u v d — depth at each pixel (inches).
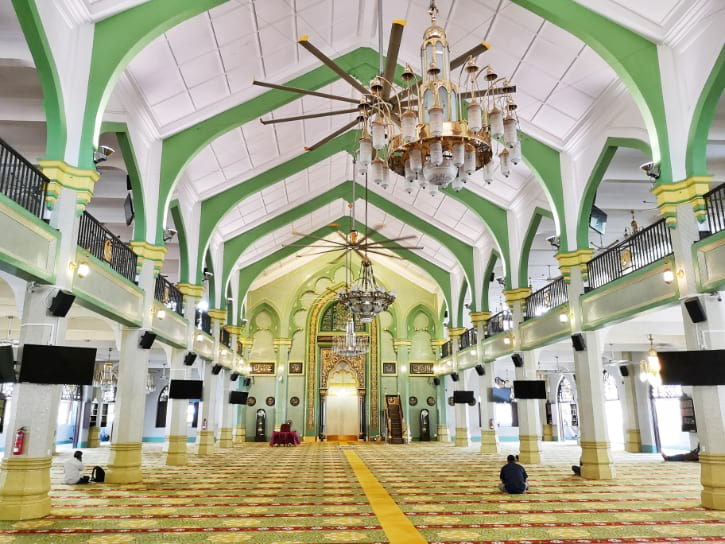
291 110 448.8
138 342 361.4
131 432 352.2
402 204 653.9
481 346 627.2
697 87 272.1
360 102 241.4
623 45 292.7
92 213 487.8
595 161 367.2
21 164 233.3
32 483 228.8
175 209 450.0
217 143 440.5
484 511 246.5
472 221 605.0
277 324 890.7
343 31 390.6
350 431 901.8
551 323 439.8
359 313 454.3
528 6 294.8
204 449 572.4
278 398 850.8
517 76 365.4
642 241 332.8
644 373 518.3
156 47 310.8
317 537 196.1
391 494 298.8
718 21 255.9
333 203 719.1
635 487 327.3
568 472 411.5
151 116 361.7
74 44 269.4
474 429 888.3
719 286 251.9
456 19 343.3
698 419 262.4
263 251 745.6
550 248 593.6
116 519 227.5
